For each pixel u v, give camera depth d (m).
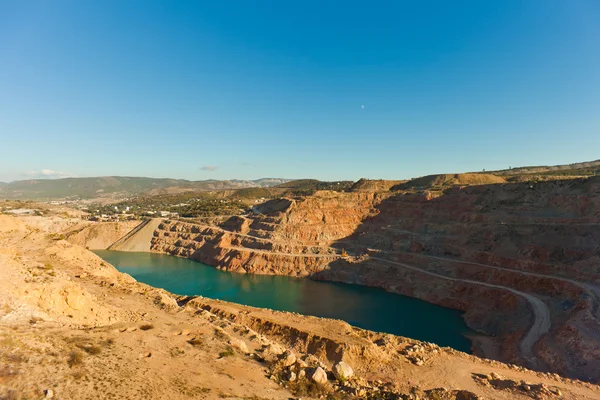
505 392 32.66
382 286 106.31
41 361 18.09
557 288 73.94
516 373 39.38
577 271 75.81
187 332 32.94
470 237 107.56
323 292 103.00
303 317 57.62
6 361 17.02
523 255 90.94
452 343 68.25
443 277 96.56
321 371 25.83
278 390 22.88
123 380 18.97
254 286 109.31
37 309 26.84
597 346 46.66
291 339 47.69
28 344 19.34
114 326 30.30
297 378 25.42
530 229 97.06
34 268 34.19
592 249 81.25
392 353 43.56
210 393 20.00
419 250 114.44
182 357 25.27
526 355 53.97
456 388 33.69
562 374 46.16
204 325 37.66
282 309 87.94
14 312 24.55
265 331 50.94
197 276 121.56
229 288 107.06
